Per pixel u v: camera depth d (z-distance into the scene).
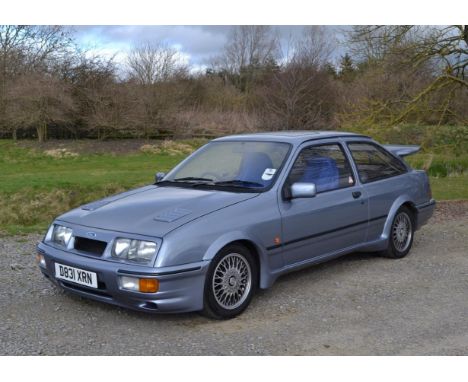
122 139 29.48
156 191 5.28
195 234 4.34
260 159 5.39
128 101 28.81
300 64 34.25
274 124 32.59
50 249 4.76
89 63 28.61
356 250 6.02
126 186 16.44
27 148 26.30
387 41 12.42
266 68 47.97
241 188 5.12
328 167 5.74
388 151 6.78
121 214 4.69
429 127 13.05
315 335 4.28
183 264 4.23
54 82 26.78
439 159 18.20
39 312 4.74
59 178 17.22
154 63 30.27
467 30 11.80
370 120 12.52
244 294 4.73
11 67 29.09
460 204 11.31
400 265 6.38
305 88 33.12
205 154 5.92
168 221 4.42
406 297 5.24
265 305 4.98
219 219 4.55
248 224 4.70
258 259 4.88
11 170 21.62
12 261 6.50
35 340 4.14
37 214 14.30
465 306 4.99
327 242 5.55
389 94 12.95
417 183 6.93
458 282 5.75
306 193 4.98
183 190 5.21
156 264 4.14
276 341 4.15
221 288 4.52
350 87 30.53
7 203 14.53
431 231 8.48
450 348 4.03
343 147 6.05
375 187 6.20
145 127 29.67
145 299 4.16
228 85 46.62
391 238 6.48
